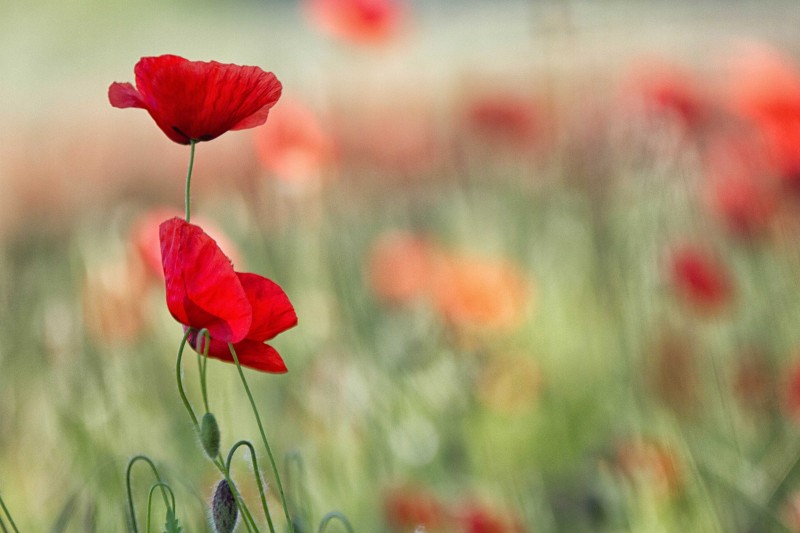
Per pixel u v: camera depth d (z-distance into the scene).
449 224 3.53
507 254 3.19
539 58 3.69
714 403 2.35
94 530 1.85
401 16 3.38
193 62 1.66
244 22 9.42
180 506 1.90
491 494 2.20
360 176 3.75
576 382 2.63
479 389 2.51
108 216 3.34
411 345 2.52
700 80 3.84
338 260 2.76
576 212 3.02
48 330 2.16
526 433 2.50
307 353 2.55
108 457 2.06
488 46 5.51
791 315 2.64
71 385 2.13
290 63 3.53
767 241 2.74
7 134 5.43
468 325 2.60
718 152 2.78
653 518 2.11
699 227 2.71
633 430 2.28
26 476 2.18
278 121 2.80
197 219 3.06
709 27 4.25
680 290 2.45
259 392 2.38
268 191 2.89
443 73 5.00
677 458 2.11
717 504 2.09
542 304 2.88
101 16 9.45
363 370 2.40
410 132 4.00
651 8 3.57
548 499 2.25
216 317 1.65
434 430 2.35
